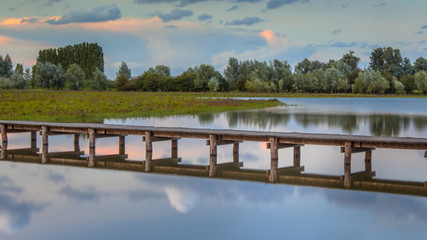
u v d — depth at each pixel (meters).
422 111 67.12
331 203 18.19
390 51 187.00
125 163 26.08
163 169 24.38
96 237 14.95
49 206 17.98
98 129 30.08
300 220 16.36
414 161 26.77
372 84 147.62
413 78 151.38
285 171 23.95
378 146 23.19
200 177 22.41
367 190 20.05
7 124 33.75
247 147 32.06
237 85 171.75
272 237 14.98
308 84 161.00
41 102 62.47
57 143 34.03
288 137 25.03
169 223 16.14
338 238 14.79
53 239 14.85
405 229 15.36
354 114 61.09
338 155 28.88
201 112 62.44
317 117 56.03
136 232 15.36
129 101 69.31
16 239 14.84
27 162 26.45
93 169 24.38
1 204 18.20
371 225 15.83
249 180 21.81
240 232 15.38
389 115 59.38
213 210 17.44
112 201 18.58
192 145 33.06
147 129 28.80
